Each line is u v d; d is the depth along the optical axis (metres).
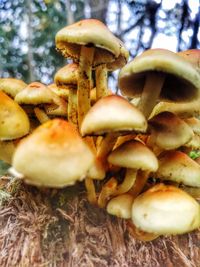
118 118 0.11
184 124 0.14
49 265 0.14
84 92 0.15
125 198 0.13
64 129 0.11
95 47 0.14
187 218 0.12
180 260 0.16
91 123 0.11
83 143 0.11
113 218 0.15
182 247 0.16
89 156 0.11
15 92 0.16
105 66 0.16
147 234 0.14
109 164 0.14
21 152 0.10
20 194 0.15
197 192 0.16
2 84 0.16
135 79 0.15
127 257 0.15
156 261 0.15
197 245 0.17
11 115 0.13
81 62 0.14
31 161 0.10
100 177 0.13
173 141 0.13
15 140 0.14
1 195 0.16
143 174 0.14
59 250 0.14
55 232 0.15
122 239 0.15
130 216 0.13
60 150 0.10
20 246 0.14
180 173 0.13
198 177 0.14
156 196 0.12
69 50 0.16
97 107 0.12
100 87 0.16
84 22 0.13
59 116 0.17
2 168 0.31
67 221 0.15
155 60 0.12
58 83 0.16
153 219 0.12
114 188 0.14
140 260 0.15
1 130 0.13
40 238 0.14
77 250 0.14
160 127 0.14
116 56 0.14
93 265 0.14
